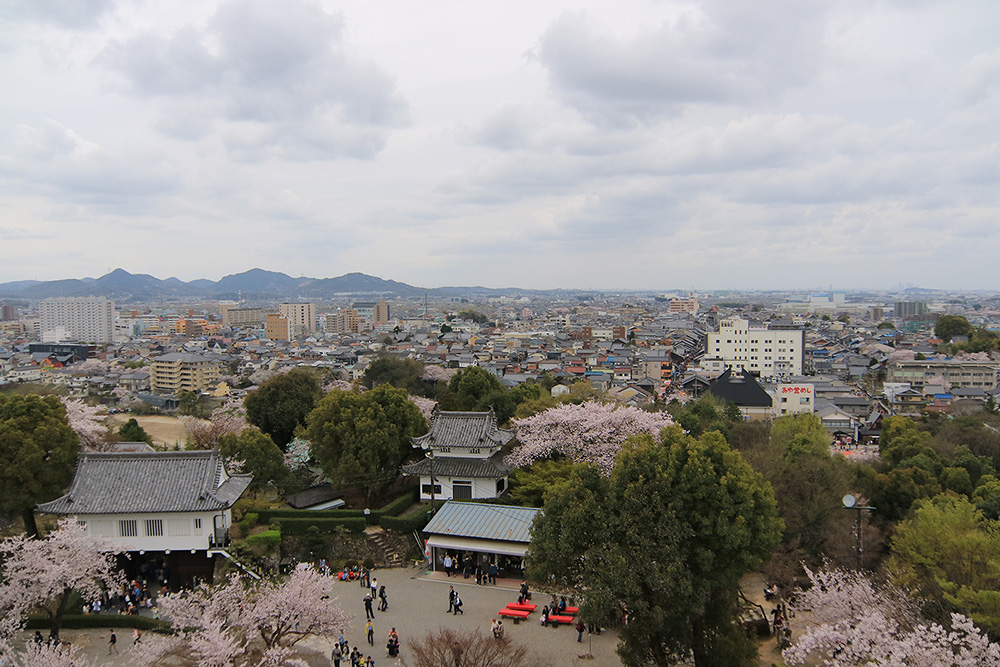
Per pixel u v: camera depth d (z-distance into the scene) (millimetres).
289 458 69875
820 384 140125
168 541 42719
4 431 44250
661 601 30578
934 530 34969
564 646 35312
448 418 57062
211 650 28000
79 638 36531
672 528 30891
